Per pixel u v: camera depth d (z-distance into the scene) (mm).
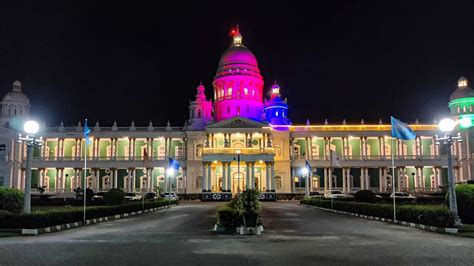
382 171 105062
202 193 91562
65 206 59812
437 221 28688
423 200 65500
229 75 110062
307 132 105938
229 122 101125
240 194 28375
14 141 103688
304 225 33250
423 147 105500
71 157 106188
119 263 16422
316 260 17062
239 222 28328
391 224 34312
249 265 16031
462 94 103188
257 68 113625
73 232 28406
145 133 107250
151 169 106812
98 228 31375
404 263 16375
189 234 26797
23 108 106312
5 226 27797
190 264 16219
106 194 54844
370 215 40906
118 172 107312
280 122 110375
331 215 46031
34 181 105938
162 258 17547
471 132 101312
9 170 102438
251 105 109500
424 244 21766
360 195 57500
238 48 113938
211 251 19469
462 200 32062
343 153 105938
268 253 18859
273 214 47531
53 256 18047
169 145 107688
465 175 100625
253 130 100688
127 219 40781
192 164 104500
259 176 101188
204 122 107500
